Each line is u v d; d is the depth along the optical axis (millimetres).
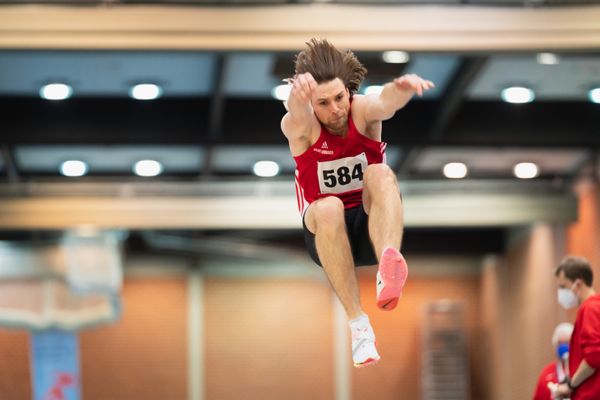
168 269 29109
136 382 28516
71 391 23797
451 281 29641
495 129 17391
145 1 12352
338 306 29297
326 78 5270
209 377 28766
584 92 16672
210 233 26672
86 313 23672
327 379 29078
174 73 15508
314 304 29359
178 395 28578
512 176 21375
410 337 29406
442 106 16344
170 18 11742
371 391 29094
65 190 20172
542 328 23453
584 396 7746
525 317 24984
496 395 27641
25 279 23359
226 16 11773
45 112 16562
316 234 5453
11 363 28297
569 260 8453
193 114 16891
